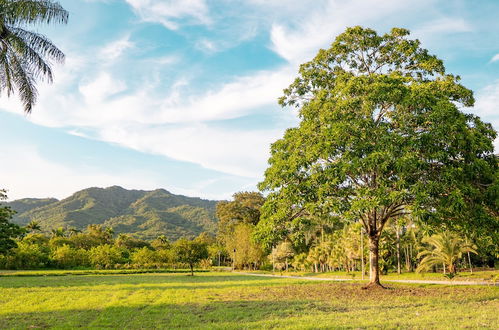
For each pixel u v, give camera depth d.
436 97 15.91
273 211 17.56
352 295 16.44
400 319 9.88
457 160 14.98
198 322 10.64
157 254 64.75
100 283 27.67
